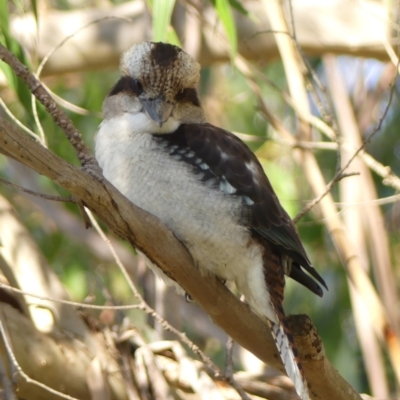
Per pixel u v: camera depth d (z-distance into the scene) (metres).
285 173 11.50
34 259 7.05
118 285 12.56
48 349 6.50
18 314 6.64
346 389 6.52
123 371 6.73
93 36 10.66
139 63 7.42
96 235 11.87
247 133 12.79
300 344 6.21
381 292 9.35
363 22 10.26
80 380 6.59
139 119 7.13
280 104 12.62
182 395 6.83
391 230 12.53
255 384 6.94
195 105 7.61
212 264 6.80
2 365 6.08
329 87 10.97
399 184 7.67
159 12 7.45
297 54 8.89
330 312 12.08
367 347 9.06
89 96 12.06
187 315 11.43
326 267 12.37
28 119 8.85
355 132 9.90
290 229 6.89
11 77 7.55
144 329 9.17
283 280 6.83
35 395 6.54
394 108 12.62
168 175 6.76
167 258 6.00
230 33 8.18
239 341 6.59
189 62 7.55
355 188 9.38
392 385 11.40
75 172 5.27
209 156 6.86
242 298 7.41
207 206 6.71
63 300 6.58
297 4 10.45
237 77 12.80
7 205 7.29
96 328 6.93
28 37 10.46
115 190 5.54
